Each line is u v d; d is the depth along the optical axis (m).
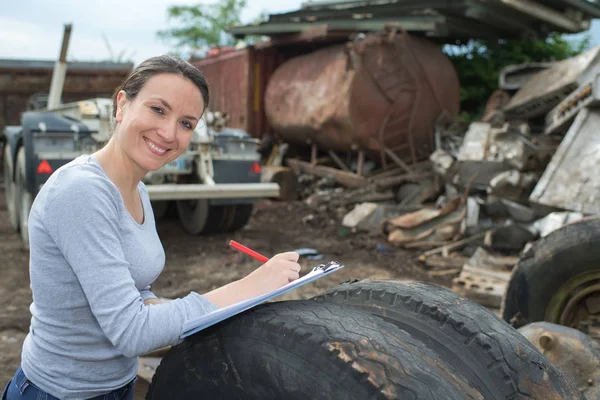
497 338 1.38
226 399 1.30
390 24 8.71
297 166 10.65
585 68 6.80
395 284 1.59
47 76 8.80
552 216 5.41
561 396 1.32
